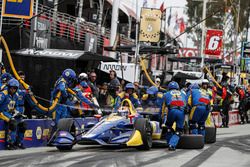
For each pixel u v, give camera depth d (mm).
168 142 31172
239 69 82875
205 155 28719
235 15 122062
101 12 66812
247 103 62656
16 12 34938
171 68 74562
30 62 42531
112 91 41156
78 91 33375
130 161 25109
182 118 30312
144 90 44469
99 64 50688
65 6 68062
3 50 45188
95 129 28531
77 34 57438
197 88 33312
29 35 47031
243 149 32594
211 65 71938
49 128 31922
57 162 24000
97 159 25422
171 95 30328
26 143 30219
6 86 28547
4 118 28453
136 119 29719
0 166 22453
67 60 43094
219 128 53250
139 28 48406
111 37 57469
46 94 42406
